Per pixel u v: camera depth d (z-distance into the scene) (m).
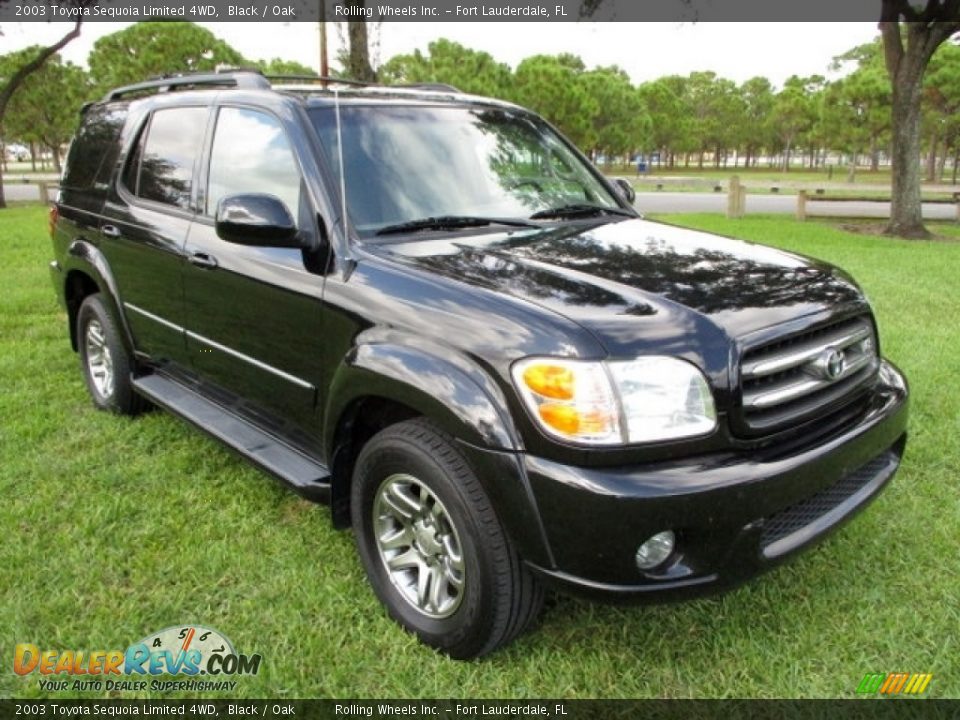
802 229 13.84
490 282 2.51
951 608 2.77
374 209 2.99
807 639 2.63
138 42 26.69
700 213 17.38
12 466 3.85
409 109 3.45
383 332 2.58
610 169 51.00
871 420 2.66
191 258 3.49
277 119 3.20
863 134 35.19
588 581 2.20
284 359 3.07
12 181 29.70
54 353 5.77
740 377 2.27
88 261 4.39
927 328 6.29
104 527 3.29
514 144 3.70
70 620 2.72
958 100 30.81
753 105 63.25
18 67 22.08
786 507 2.30
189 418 3.65
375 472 2.64
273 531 3.29
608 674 2.49
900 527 3.28
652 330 2.25
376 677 2.48
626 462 2.17
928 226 15.41
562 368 2.17
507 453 2.21
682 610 2.78
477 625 2.41
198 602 2.83
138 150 4.19
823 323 2.53
